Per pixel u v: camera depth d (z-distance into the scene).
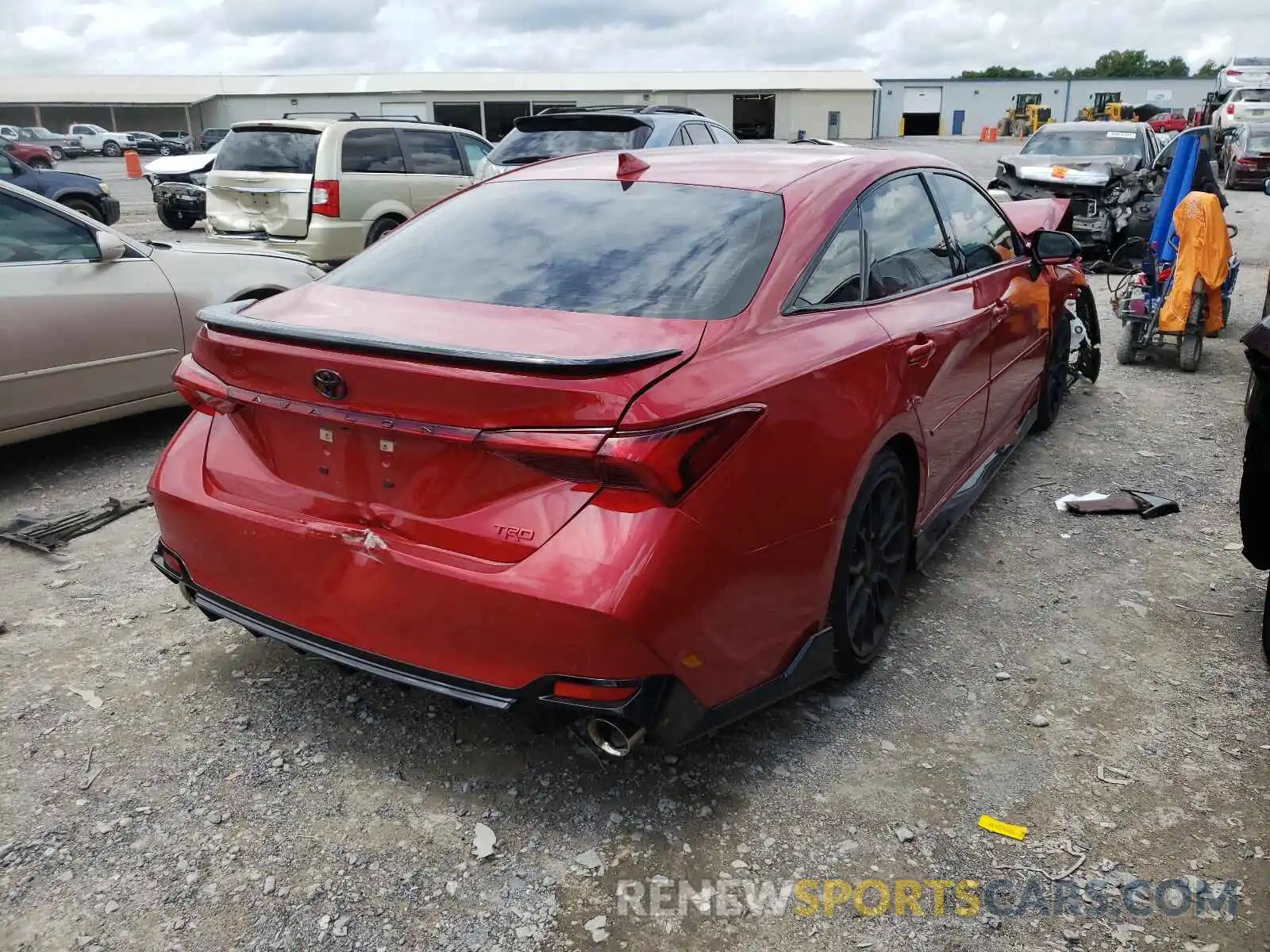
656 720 2.21
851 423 2.64
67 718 2.86
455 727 2.85
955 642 3.35
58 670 3.10
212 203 9.95
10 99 65.25
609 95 49.56
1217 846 2.40
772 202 2.88
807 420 2.47
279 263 5.86
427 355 2.11
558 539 2.13
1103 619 3.51
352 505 2.38
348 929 2.14
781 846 2.40
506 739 2.79
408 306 2.62
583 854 2.36
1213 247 6.78
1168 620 3.50
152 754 2.71
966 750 2.77
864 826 2.47
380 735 2.81
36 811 2.48
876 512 3.01
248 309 2.78
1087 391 6.58
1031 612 3.56
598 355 2.22
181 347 5.23
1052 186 11.79
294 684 3.05
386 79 52.69
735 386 2.27
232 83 60.03
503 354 2.07
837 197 2.99
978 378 3.77
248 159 9.63
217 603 2.69
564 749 2.75
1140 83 65.81
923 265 3.45
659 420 2.08
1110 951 2.11
